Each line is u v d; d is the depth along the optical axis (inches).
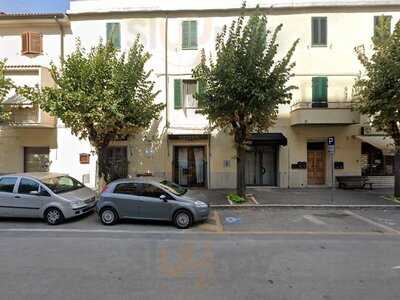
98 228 455.2
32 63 823.1
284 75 594.6
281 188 788.0
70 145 816.3
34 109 755.4
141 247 353.7
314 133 797.2
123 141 807.1
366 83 624.4
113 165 797.2
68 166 816.9
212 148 801.6
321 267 285.9
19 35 829.8
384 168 804.6
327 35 789.9
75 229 449.4
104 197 478.3
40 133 820.0
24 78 751.7
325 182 810.8
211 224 474.9
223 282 251.6
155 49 802.2
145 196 470.9
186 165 825.5
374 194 703.1
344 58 787.4
